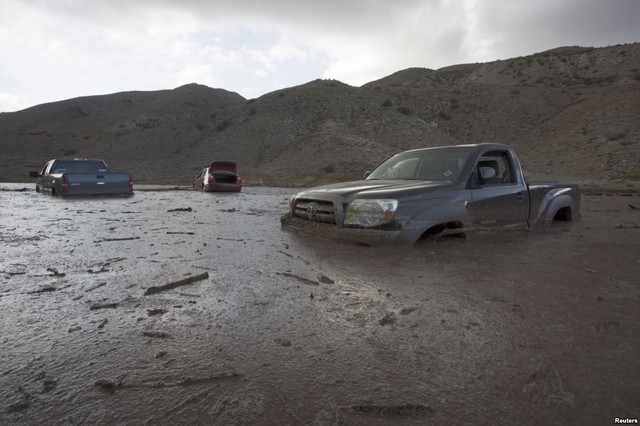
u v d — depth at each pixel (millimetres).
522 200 5410
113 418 1371
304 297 2680
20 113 147125
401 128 67562
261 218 7555
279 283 3018
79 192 13883
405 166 5730
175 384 1587
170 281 3043
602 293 2754
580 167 42438
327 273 3289
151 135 83875
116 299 2637
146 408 1430
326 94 83188
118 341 1984
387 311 2406
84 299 2641
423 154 5789
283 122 74000
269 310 2432
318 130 67125
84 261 3777
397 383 1590
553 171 42719
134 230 5879
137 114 136375
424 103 83625
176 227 6191
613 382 1582
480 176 4992
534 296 2684
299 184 36750
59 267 3539
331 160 51094
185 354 1843
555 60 101250
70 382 1604
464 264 3570
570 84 83938
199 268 3480
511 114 71000
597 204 11531
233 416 1380
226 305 2521
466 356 1819
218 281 3076
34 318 2295
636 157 40188
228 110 93750
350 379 1624
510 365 1731
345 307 2482
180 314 2361
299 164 51375
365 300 2611
